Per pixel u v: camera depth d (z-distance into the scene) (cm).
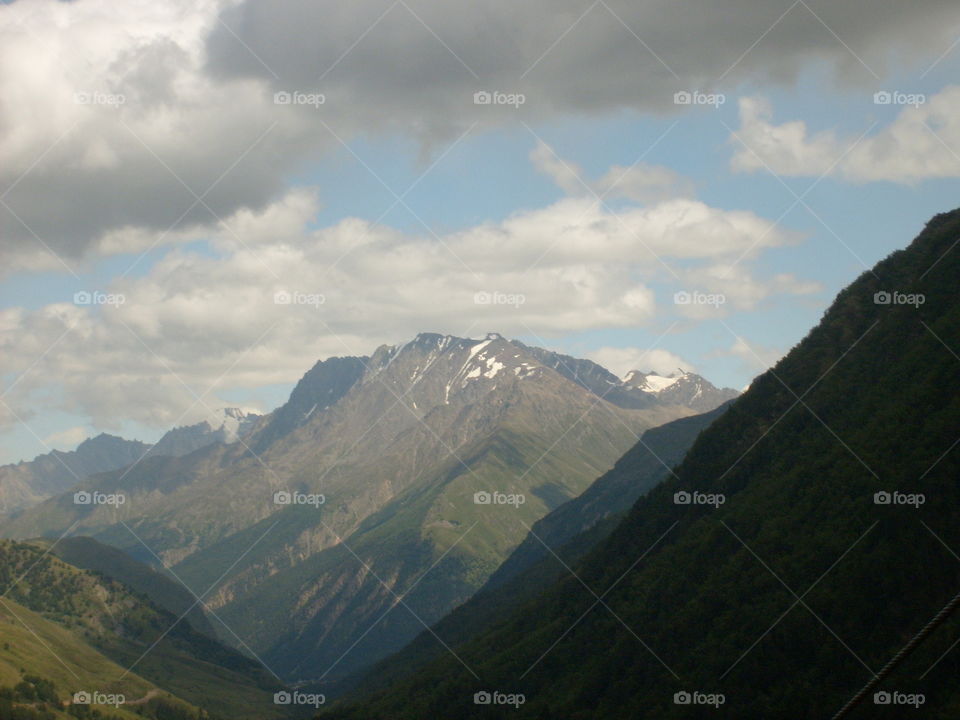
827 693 16812
